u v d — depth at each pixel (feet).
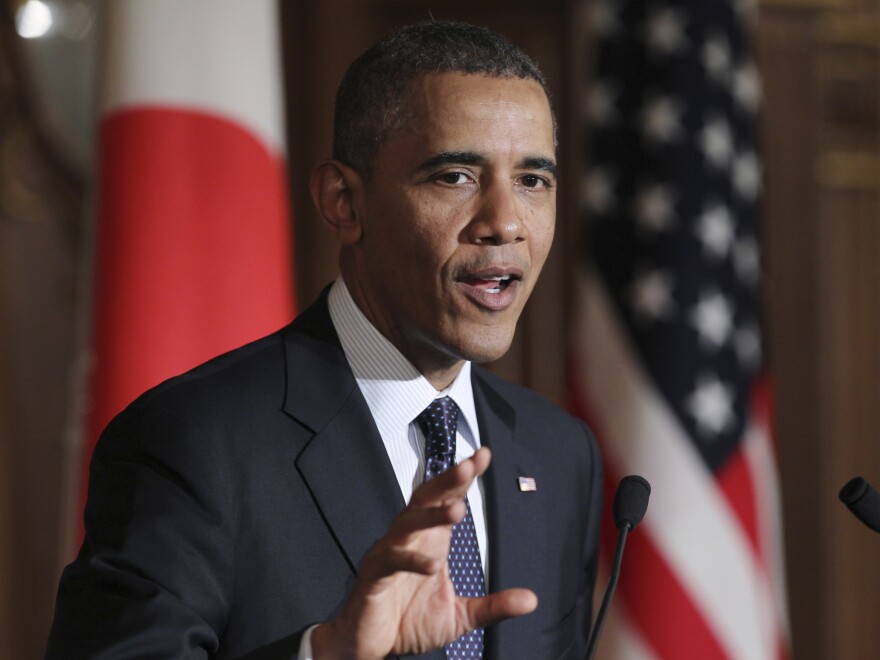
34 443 43.60
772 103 49.47
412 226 17.11
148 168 30.35
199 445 16.48
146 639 14.56
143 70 30.99
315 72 49.34
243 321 30.45
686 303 38.42
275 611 16.35
